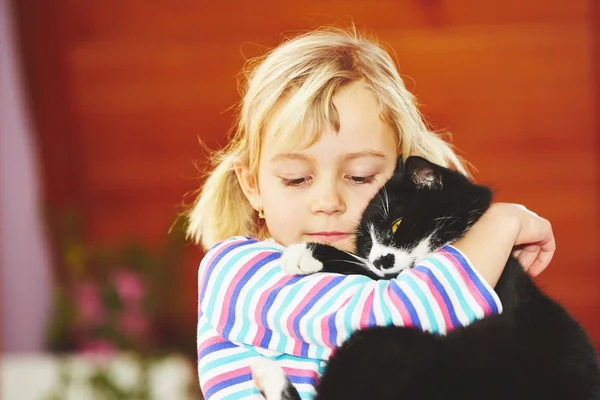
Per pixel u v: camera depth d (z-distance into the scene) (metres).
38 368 3.91
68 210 4.63
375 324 1.54
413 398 1.54
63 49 4.73
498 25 4.64
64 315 4.00
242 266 1.68
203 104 4.80
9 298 4.53
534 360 1.61
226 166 1.93
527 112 4.73
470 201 1.91
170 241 4.27
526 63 4.67
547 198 4.82
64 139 4.83
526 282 1.71
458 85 4.69
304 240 1.73
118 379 3.72
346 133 1.67
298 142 1.67
